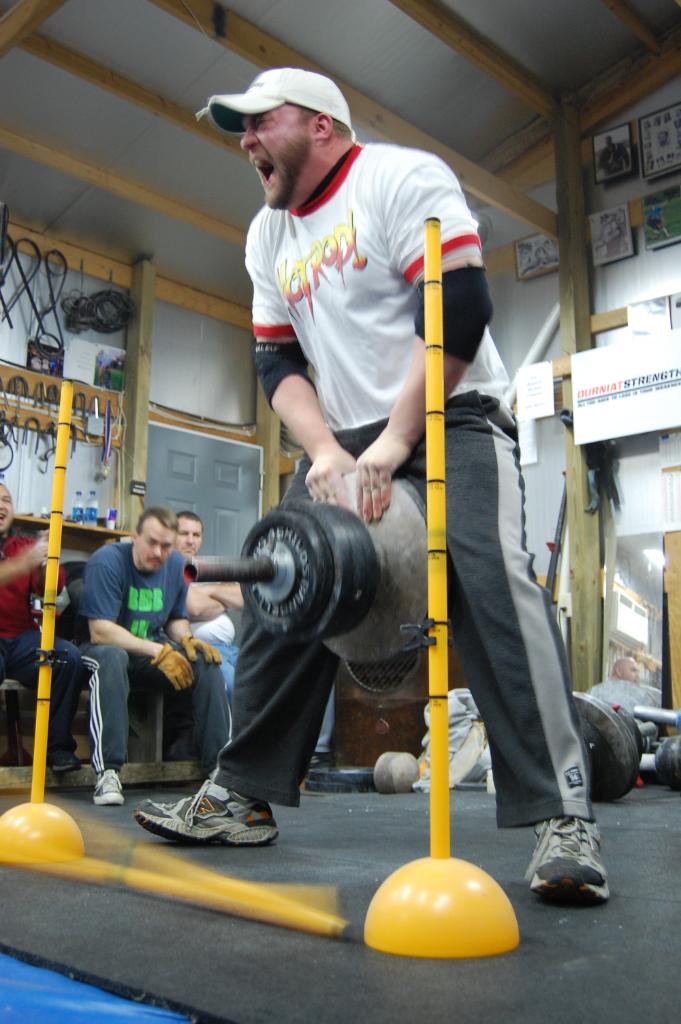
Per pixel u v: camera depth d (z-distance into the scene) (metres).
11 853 1.69
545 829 1.41
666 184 5.83
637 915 1.28
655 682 5.28
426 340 1.25
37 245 5.86
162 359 6.50
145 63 5.08
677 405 5.34
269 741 1.85
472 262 1.50
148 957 1.04
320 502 1.47
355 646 1.54
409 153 1.59
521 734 1.41
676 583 5.30
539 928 1.20
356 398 1.71
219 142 5.43
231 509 6.75
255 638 1.79
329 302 1.69
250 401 7.04
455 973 0.99
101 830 2.40
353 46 5.27
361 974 0.98
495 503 1.49
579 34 5.69
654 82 5.84
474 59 5.48
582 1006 0.87
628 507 5.61
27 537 4.43
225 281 6.77
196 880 1.45
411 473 1.55
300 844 2.09
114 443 5.98
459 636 1.49
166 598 4.12
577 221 5.99
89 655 3.76
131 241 6.18
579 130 6.16
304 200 1.71
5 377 5.52
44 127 5.31
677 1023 0.82
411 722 4.81
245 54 4.83
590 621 5.53
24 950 1.07
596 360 5.66
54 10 4.34
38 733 1.86
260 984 0.94
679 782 3.93
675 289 5.68
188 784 4.41
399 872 1.15
